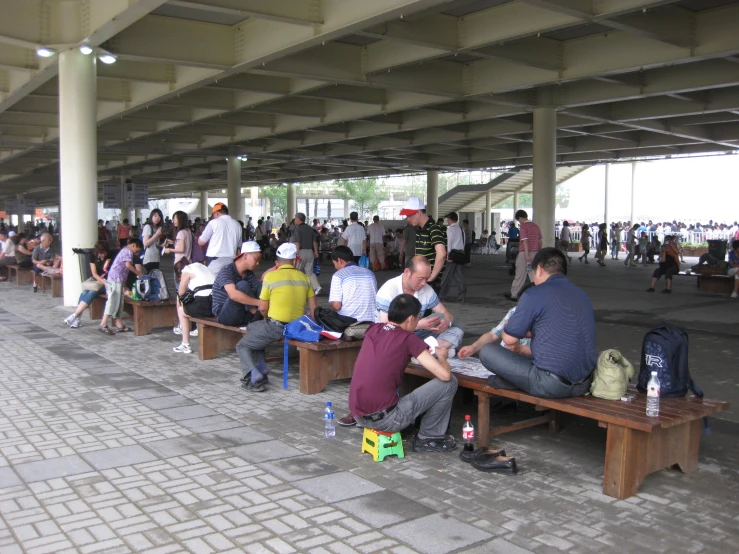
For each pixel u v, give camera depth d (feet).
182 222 36.94
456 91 56.70
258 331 23.41
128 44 43.14
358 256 58.95
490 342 18.54
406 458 16.89
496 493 14.67
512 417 20.79
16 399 22.22
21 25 41.88
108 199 89.35
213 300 26.81
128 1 35.53
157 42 43.78
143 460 16.52
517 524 13.10
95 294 37.35
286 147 93.81
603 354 16.16
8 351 30.48
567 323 15.71
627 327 37.50
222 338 29.04
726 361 28.53
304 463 16.40
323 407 21.42
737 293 53.47
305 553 11.85
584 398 15.90
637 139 88.22
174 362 28.14
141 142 94.32
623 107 67.15
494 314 42.47
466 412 21.22
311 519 13.24
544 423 20.01
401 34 40.32
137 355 29.60
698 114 67.87
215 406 21.49
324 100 71.26
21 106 66.28
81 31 42.19
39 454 16.94
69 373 26.07
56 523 13.03
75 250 44.34
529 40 48.01
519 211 48.83
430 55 45.62
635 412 14.70
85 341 33.09
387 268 85.05
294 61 47.96
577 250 138.31
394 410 16.57
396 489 14.83
